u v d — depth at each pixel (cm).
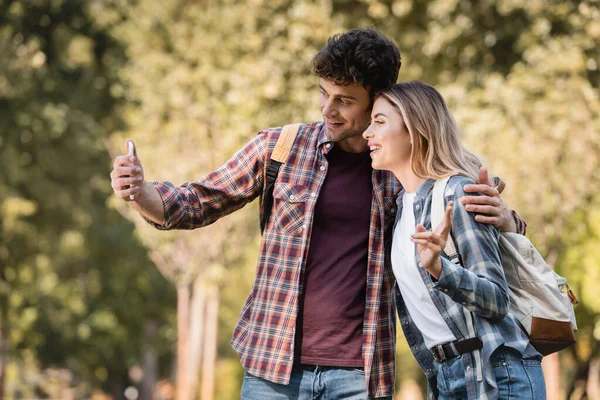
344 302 459
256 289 470
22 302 2356
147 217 455
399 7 1448
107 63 1980
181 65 1534
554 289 426
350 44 441
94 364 2753
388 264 468
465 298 391
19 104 1889
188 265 1614
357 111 451
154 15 1546
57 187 2042
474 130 1407
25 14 1883
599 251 1504
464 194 414
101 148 1941
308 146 471
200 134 1516
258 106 1458
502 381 412
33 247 2153
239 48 1492
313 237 464
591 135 1418
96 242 2300
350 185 465
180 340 1714
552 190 1422
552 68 1435
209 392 1794
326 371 461
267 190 471
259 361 461
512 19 1509
